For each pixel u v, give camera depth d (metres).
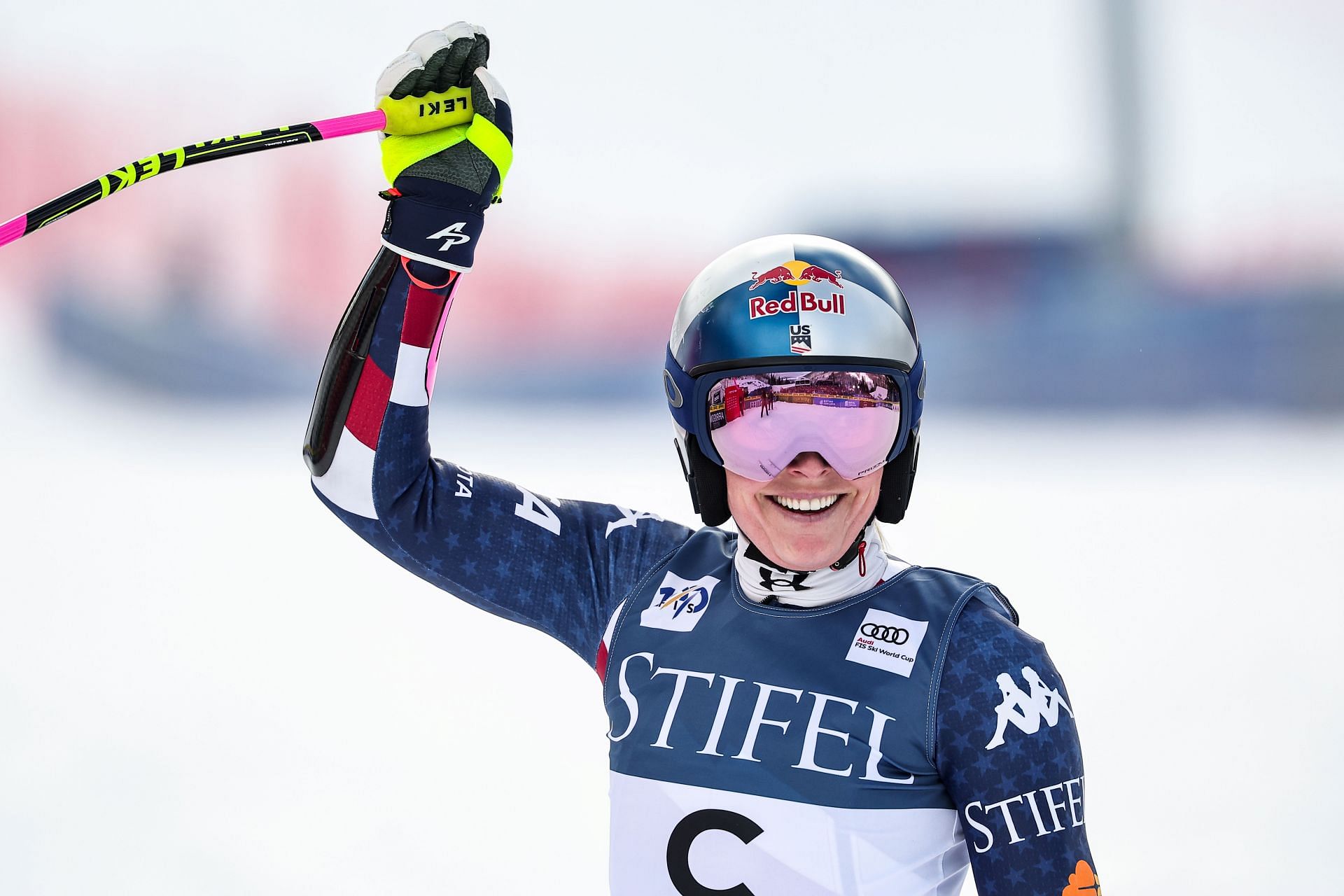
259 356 44.06
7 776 13.95
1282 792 13.12
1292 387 37.59
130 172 5.65
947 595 5.68
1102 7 50.84
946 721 5.35
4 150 48.00
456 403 41.69
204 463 32.38
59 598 20.53
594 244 56.31
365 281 6.43
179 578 21.78
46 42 49.84
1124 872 11.70
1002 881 5.17
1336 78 57.19
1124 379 38.69
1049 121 59.53
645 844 5.69
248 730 15.42
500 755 14.88
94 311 42.84
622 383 42.53
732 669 5.79
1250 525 24.67
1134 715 15.45
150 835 12.71
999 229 44.62
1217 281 42.22
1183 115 55.19
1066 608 19.73
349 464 6.37
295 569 22.38
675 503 26.23
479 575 6.45
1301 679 16.33
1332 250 40.22
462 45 6.07
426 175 6.13
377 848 12.59
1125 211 48.78
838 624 5.74
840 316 5.56
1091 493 27.78
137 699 16.31
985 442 34.31
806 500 5.64
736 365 5.56
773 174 60.19
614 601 6.42
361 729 15.54
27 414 37.22
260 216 48.03
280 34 54.75
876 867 5.34
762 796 5.46
